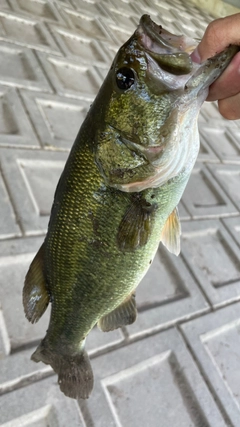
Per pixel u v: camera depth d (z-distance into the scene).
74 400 0.32
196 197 0.62
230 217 0.62
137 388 0.36
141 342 0.39
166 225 0.23
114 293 0.22
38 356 0.25
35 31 0.68
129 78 0.19
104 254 0.21
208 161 0.71
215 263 0.53
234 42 0.17
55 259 0.22
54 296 0.23
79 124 0.57
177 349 0.41
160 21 1.06
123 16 0.95
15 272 0.37
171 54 0.18
